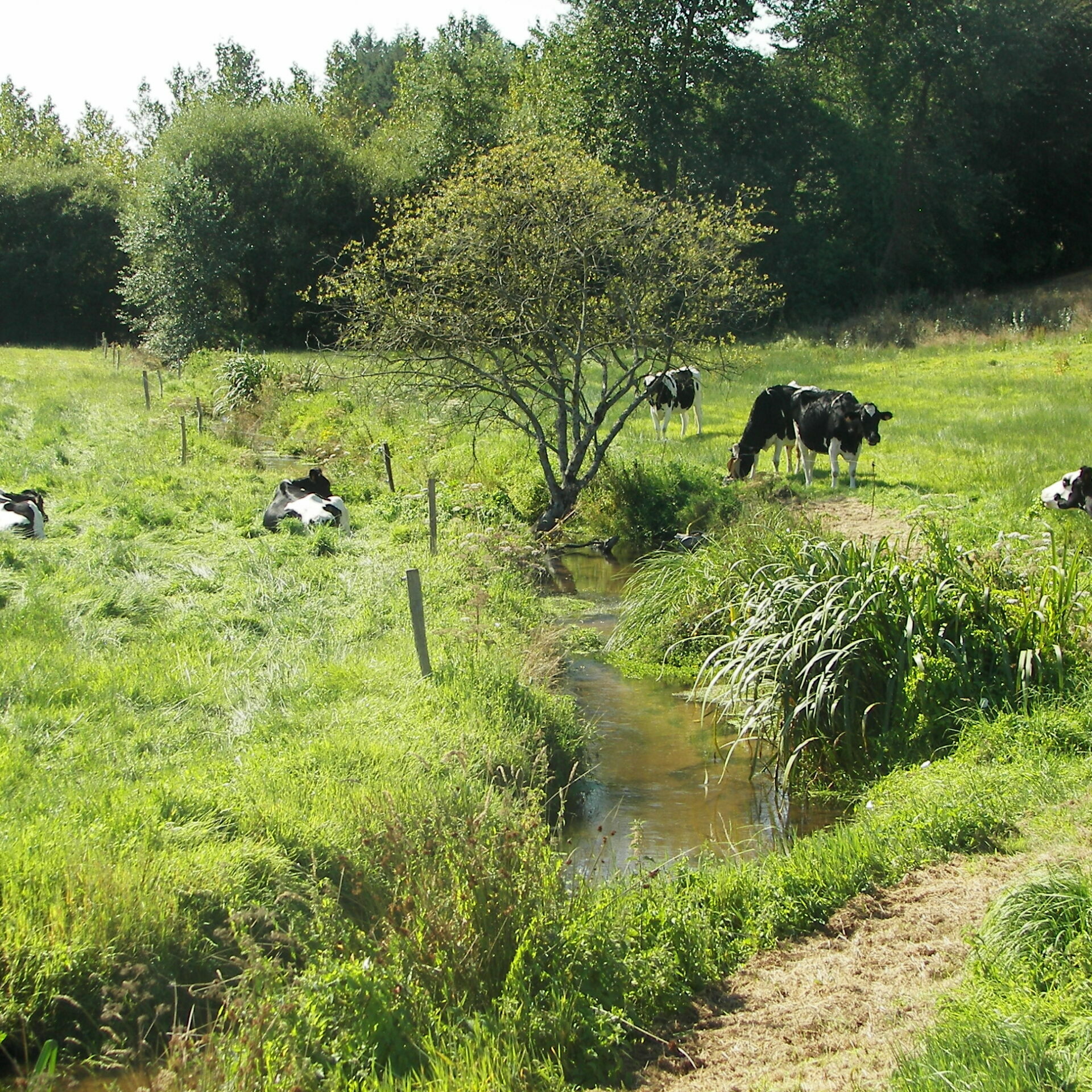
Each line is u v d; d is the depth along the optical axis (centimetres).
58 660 902
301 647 991
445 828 585
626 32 4347
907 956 521
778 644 868
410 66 5897
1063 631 863
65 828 602
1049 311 3803
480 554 1348
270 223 4834
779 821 787
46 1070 451
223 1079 428
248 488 1748
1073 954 464
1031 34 4472
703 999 523
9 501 1384
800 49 4850
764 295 3088
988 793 678
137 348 4741
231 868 583
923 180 4666
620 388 1712
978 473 1683
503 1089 427
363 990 480
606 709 1029
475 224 1599
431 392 1700
